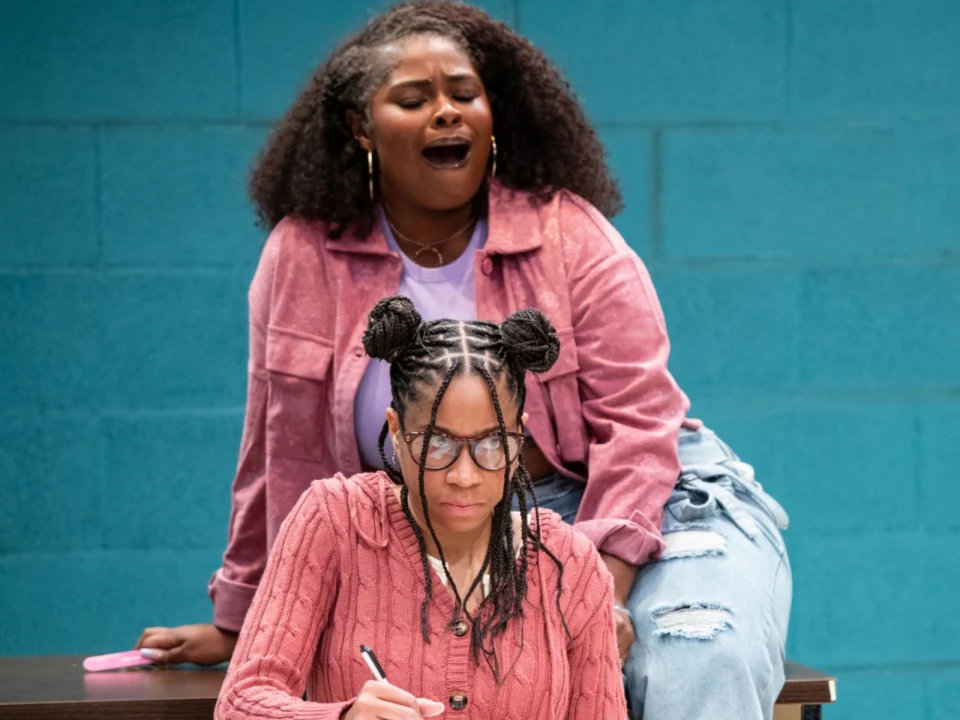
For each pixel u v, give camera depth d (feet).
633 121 18.99
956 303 19.58
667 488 12.08
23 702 11.32
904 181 19.44
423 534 9.46
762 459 19.31
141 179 18.43
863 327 19.45
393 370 9.26
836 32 19.25
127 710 11.42
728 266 19.21
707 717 10.62
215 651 13.12
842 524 19.47
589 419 12.46
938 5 19.40
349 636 9.26
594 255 12.65
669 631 11.00
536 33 18.78
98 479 18.47
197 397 18.61
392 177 12.58
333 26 18.66
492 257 12.80
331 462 12.73
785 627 11.86
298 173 13.15
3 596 18.34
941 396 19.58
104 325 18.44
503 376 9.06
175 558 18.60
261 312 12.97
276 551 9.49
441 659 9.16
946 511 19.63
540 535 9.50
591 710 9.45
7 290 18.26
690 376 19.19
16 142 18.21
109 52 18.33
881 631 19.56
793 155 19.25
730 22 19.07
